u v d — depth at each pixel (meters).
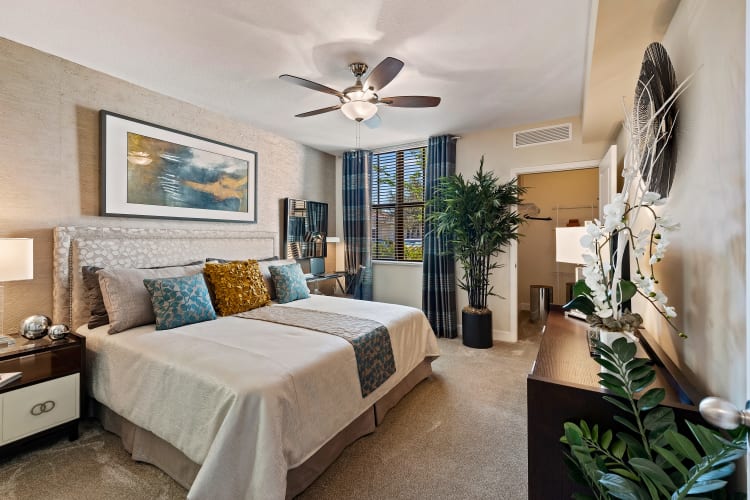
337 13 2.01
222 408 1.44
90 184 2.63
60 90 2.47
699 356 1.20
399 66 2.09
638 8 1.55
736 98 0.96
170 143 3.12
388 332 2.39
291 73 2.71
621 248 1.24
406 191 4.90
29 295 2.33
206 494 1.31
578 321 2.16
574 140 3.69
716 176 1.08
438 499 1.58
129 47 2.34
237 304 2.80
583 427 1.03
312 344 1.94
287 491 1.50
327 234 5.21
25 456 1.83
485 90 3.01
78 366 2.03
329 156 5.31
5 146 2.23
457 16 2.03
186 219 3.26
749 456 0.62
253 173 3.96
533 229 5.74
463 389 2.74
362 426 2.05
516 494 1.61
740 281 0.93
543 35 2.21
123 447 1.92
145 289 2.38
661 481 0.77
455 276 4.35
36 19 2.03
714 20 1.11
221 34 2.20
